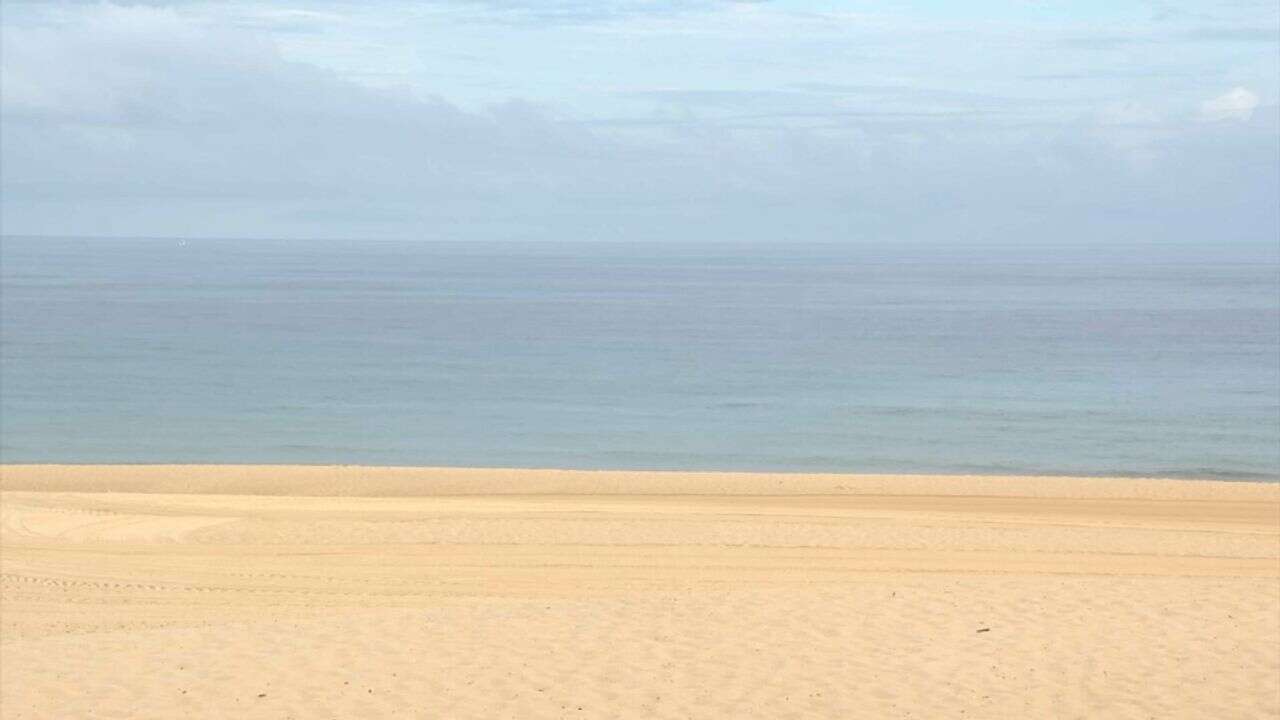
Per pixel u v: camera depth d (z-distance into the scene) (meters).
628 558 18.64
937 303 131.62
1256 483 29.00
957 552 19.20
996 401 54.97
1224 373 65.94
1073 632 11.23
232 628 11.87
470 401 55.81
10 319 100.50
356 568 17.91
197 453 42.56
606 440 45.56
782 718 9.09
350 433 47.06
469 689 9.78
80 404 53.50
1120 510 24.88
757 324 101.94
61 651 11.05
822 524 21.75
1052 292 155.62
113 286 159.25
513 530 20.80
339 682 9.98
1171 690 9.62
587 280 197.75
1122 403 54.25
